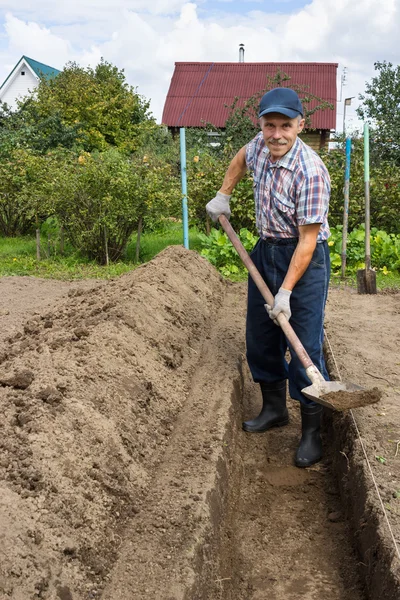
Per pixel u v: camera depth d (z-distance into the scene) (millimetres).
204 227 12047
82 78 26156
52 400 3346
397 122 19844
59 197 10523
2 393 3422
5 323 6566
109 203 10250
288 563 3494
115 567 2732
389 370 5355
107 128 26078
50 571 2396
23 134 17500
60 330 4867
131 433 3648
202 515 3174
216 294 7582
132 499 3199
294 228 4203
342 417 4523
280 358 4699
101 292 6094
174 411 4289
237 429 4664
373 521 3291
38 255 10938
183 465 3641
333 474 4348
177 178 11883
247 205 11039
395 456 3867
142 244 12406
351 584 3307
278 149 3963
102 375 3916
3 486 2662
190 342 5535
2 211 13984
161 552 2859
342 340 6172
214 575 3047
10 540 2363
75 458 3066
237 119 16969
